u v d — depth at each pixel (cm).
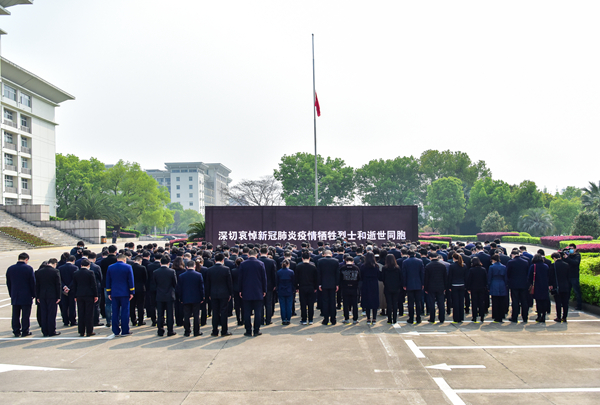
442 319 977
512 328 921
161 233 13475
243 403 525
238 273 909
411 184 8181
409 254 1001
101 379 617
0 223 4516
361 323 981
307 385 585
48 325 888
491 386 577
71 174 7050
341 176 7056
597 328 920
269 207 2264
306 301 978
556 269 1004
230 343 812
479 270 974
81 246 1183
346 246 1389
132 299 990
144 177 7656
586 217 4453
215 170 19500
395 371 639
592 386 577
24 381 611
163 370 655
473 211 7338
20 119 5641
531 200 6981
